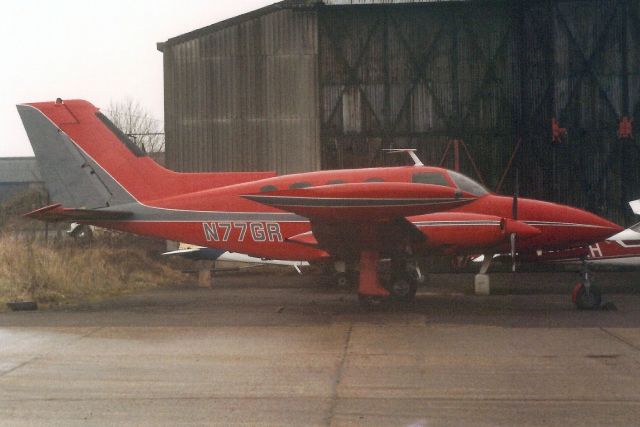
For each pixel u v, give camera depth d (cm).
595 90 2383
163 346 1011
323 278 2175
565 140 2389
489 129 2409
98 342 1042
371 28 2430
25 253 1772
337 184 1455
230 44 2452
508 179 2406
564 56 2389
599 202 2388
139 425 670
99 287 1820
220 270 2311
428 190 1284
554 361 895
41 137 1662
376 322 1210
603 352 943
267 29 2445
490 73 2412
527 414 686
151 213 1609
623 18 2377
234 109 2453
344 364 892
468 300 1527
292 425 664
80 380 827
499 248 1523
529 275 2186
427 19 2422
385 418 680
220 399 749
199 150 2462
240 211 1579
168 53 2469
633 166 2381
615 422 662
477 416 682
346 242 1402
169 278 2147
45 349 994
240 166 2453
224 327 1169
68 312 1375
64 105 1659
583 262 1393
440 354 941
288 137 2445
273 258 1588
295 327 1163
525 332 1091
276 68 2447
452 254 1491
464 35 2416
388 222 1355
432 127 2422
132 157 1642
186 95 2466
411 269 1500
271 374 848
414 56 2423
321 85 2441
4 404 736
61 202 1661
